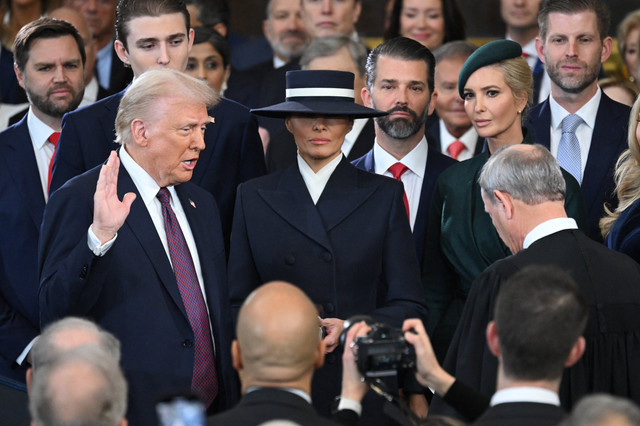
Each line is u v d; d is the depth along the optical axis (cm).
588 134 1736
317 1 2238
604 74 2102
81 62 1753
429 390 1556
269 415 887
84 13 2233
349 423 1006
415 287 1400
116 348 1046
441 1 2223
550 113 1772
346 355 1042
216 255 1349
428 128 2091
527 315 925
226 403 1309
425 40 2241
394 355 1012
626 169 1580
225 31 2248
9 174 1683
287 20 2248
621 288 1169
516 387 927
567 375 1151
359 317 1076
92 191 1276
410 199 1659
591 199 1697
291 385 909
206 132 1562
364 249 1379
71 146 1523
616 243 1434
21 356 1609
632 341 1159
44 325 1245
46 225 1266
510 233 1220
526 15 2156
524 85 1552
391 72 1616
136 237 1279
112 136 1535
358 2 2262
